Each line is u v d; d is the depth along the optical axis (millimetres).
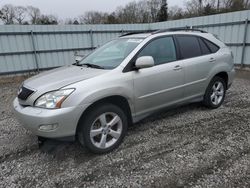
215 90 4668
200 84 4270
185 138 3525
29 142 3639
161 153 3135
